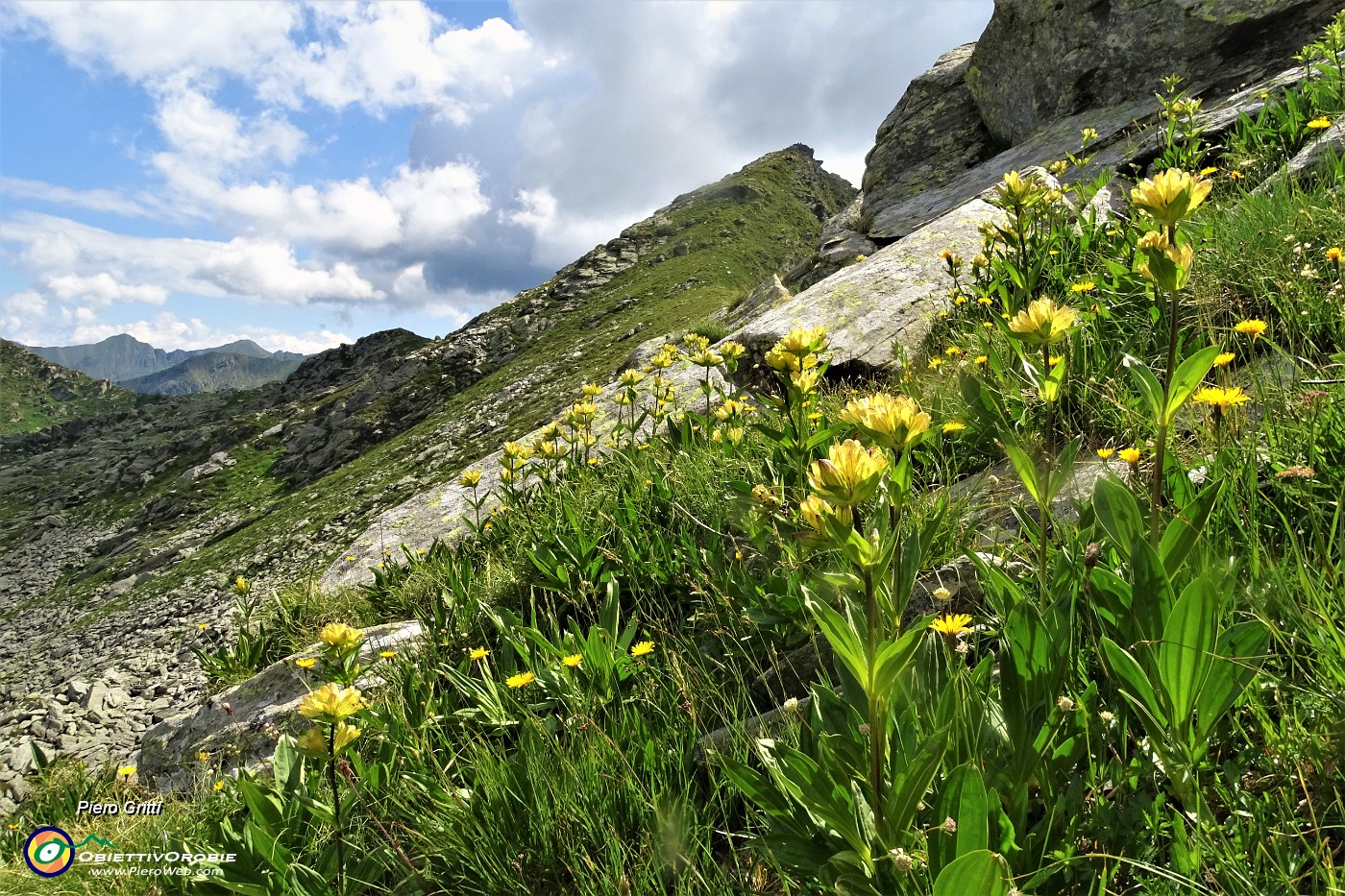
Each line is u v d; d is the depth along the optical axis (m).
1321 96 5.94
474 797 2.45
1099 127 10.16
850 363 6.24
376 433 84.94
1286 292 3.18
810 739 1.73
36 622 61.94
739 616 3.06
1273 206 4.13
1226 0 9.49
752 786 1.55
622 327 78.00
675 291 89.81
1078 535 1.94
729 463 4.39
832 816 1.31
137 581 64.06
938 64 15.75
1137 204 1.65
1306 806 1.31
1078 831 1.41
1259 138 5.96
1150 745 1.43
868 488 1.18
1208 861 1.25
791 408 3.35
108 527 90.50
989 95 13.22
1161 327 3.62
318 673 4.55
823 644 2.66
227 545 59.66
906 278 7.08
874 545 1.22
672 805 1.95
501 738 3.06
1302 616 1.50
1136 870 1.31
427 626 4.56
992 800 1.33
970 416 3.67
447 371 90.94
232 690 5.40
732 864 1.96
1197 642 1.26
